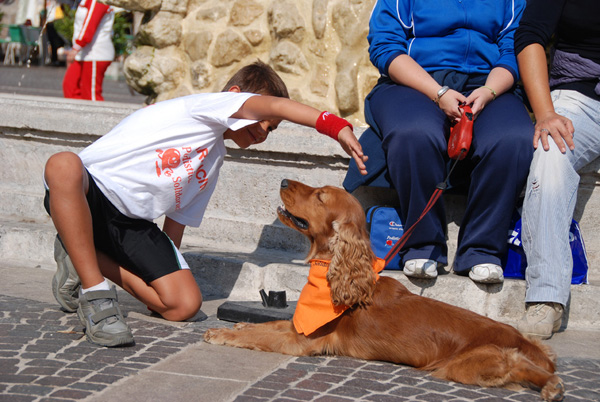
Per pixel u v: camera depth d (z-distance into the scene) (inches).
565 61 165.6
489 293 159.8
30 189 222.8
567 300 152.3
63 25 538.0
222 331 138.4
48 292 168.4
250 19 230.5
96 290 133.8
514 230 165.9
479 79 169.2
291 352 134.5
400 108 158.7
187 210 155.3
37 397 106.3
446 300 161.2
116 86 557.6
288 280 169.0
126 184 142.0
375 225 168.1
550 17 163.5
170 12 239.0
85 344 132.0
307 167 187.2
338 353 134.5
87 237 133.7
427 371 126.4
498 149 150.4
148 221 148.9
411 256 159.2
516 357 119.0
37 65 696.4
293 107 133.9
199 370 122.0
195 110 142.2
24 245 198.5
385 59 168.1
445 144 154.4
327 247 135.4
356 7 212.2
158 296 147.2
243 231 192.4
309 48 220.7
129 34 537.3
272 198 191.0
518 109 158.2
